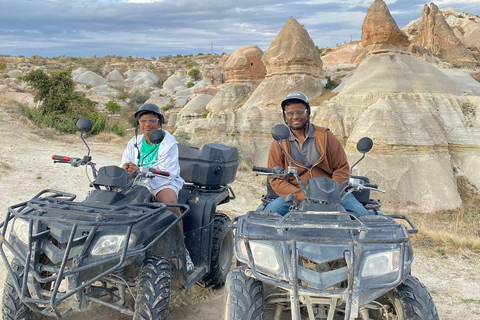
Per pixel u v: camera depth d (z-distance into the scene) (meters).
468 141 25.52
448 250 7.45
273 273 3.20
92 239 3.45
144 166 4.54
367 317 3.65
